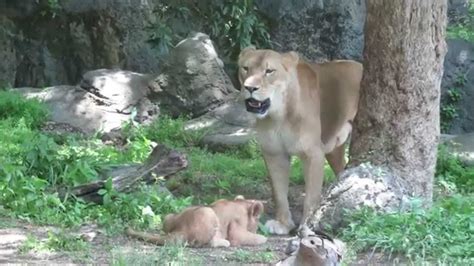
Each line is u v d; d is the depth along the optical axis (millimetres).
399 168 13391
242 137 21547
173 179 16516
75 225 13305
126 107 23688
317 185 14109
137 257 10961
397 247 11695
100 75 24000
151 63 28688
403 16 13273
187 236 12250
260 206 12961
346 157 18000
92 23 28562
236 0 22125
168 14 26109
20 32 28344
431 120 13516
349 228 12438
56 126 22938
